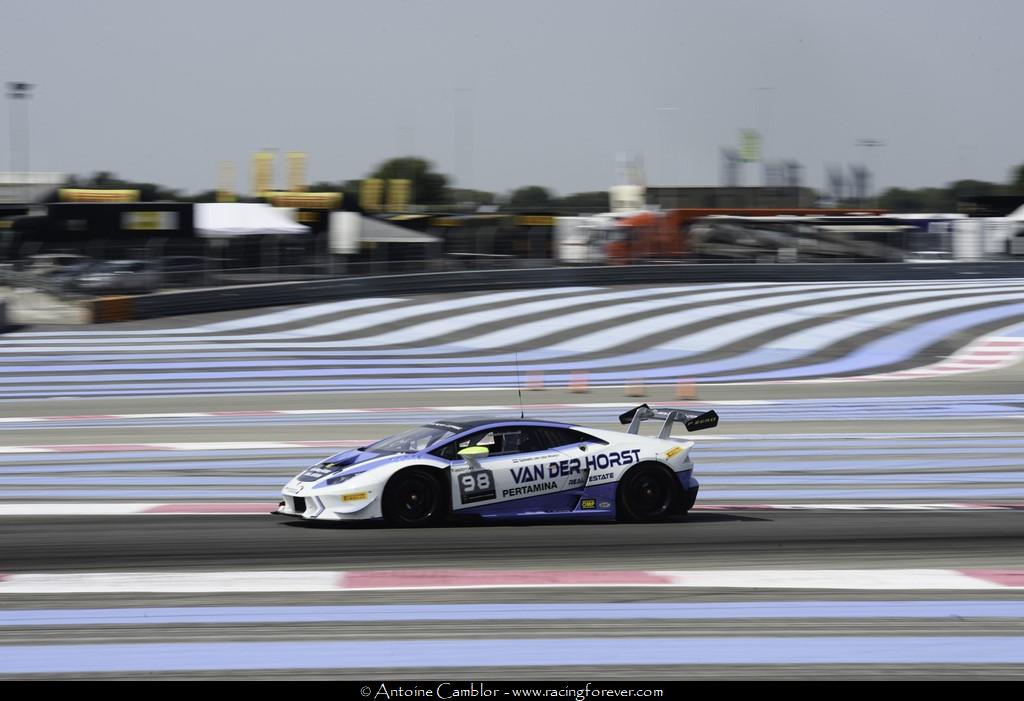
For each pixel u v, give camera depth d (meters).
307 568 33.06
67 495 49.56
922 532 41.06
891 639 26.62
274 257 164.50
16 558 34.56
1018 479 57.34
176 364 113.00
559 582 31.58
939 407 90.75
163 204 185.75
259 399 94.00
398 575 32.19
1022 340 134.25
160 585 30.94
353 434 73.06
